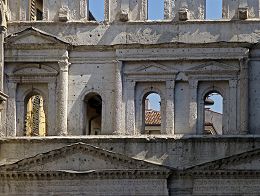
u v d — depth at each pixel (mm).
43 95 79938
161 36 78625
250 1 78688
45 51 79062
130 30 79000
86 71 79250
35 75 79312
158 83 78938
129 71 78625
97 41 79188
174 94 78438
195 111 78000
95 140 76750
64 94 78750
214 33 78250
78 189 75562
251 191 74438
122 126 78312
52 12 80250
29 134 89500
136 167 75250
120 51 78438
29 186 75938
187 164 76000
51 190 75750
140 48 78375
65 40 79438
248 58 77375
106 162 75688
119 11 79438
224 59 77688
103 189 75375
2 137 78312
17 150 77562
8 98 79500
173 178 75562
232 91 77750
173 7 79625
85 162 75750
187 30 78438
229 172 74375
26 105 81500
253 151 74250
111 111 78750
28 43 78938
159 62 78500
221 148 75938
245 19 78125
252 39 77938
